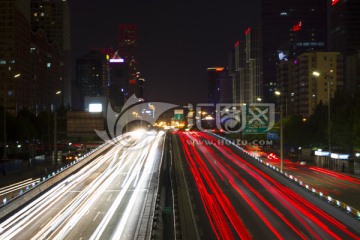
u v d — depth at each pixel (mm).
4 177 89812
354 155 115562
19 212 51594
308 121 142250
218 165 105188
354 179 85500
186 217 48812
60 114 172125
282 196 62812
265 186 72938
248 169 97625
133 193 65812
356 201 59438
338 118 113375
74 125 96188
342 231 41406
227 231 41938
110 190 68938
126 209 53188
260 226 43938
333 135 113125
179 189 69750
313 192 61156
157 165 105500
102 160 118250
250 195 63750
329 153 101500
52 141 166500
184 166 103188
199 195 64000
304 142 136250
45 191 68125
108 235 40156
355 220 42844
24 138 140000
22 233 41094
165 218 47125
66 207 54688
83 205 56031
